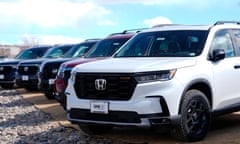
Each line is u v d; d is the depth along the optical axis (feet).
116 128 27.35
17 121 32.48
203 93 23.25
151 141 23.11
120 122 20.93
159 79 20.76
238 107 25.75
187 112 21.56
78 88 22.58
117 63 22.49
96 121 21.72
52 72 42.96
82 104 22.09
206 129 22.89
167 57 23.68
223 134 24.38
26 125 30.53
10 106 41.75
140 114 20.39
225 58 24.99
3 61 63.26
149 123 20.43
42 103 42.63
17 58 65.10
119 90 21.04
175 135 21.93
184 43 24.59
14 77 60.80
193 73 22.09
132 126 20.67
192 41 24.54
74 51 44.96
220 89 24.14
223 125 27.37
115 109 20.93
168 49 24.79
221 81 24.18
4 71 61.36
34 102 43.70
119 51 27.20
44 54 59.31
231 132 24.93
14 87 65.82
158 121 20.58
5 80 61.11
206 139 23.03
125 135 25.14
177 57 23.41
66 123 30.01
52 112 35.86
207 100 22.86
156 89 20.58
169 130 24.00
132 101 20.58
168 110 20.66
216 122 28.58
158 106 20.53
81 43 45.83
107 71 21.47
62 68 34.01
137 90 20.58
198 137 22.33
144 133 25.49
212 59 23.91
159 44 25.50
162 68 20.99
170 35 25.82
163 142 22.65
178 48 24.48
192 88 22.57
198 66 22.71
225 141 22.41
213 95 23.62
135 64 21.66
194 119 22.16
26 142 25.02
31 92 55.36
